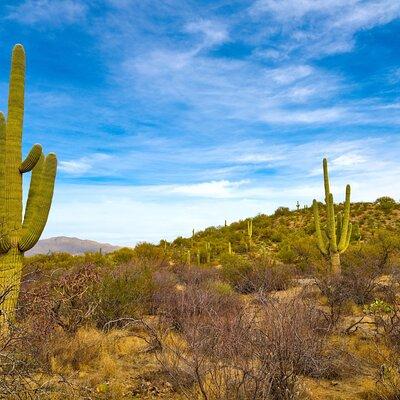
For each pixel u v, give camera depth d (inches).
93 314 309.9
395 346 237.5
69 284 311.4
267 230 1365.7
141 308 350.9
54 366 221.0
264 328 173.8
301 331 193.5
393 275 416.8
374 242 908.0
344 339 259.4
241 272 534.0
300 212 1641.2
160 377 218.5
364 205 1609.3
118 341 274.2
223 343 164.9
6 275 273.4
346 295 390.9
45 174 300.4
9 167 287.9
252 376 154.6
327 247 613.9
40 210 293.1
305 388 189.5
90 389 185.8
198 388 179.8
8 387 150.6
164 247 1278.3
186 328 182.1
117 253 977.5
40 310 236.5
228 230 1558.8
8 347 173.5
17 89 299.9
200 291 285.1
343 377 220.1
